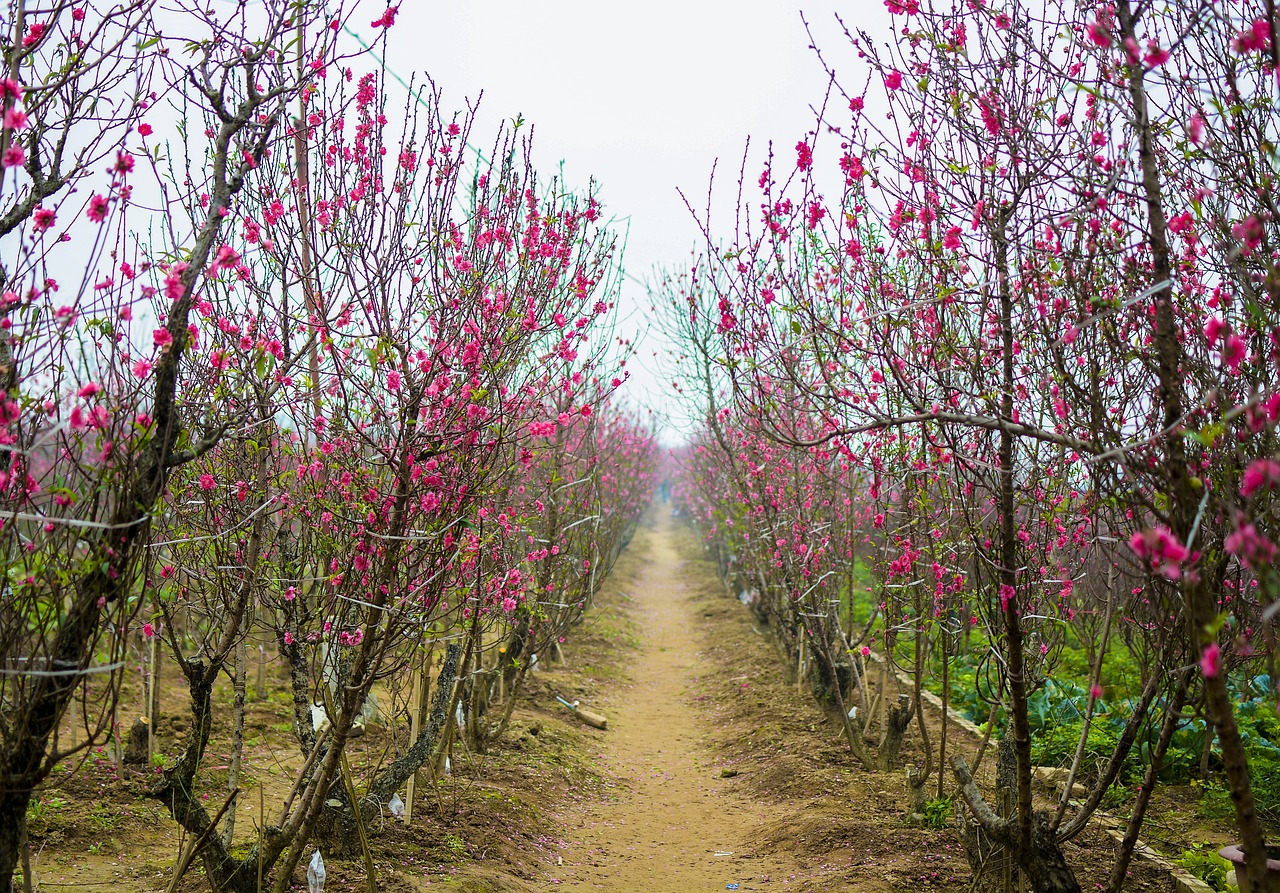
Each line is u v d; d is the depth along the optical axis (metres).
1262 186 3.54
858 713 9.77
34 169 3.89
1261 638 4.52
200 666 5.05
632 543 35.84
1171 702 4.36
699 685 13.69
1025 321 4.45
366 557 4.62
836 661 9.90
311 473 5.08
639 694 13.48
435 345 4.48
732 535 14.80
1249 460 3.71
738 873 6.78
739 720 11.29
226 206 4.07
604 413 11.80
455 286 4.80
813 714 10.59
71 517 3.64
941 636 7.86
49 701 3.41
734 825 8.00
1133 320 4.09
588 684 13.23
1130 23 3.45
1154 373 3.97
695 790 9.16
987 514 5.38
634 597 23.05
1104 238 4.03
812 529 9.10
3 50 3.84
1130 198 4.14
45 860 5.71
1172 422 3.36
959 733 9.50
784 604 11.60
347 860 5.89
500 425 4.87
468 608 6.96
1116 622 6.84
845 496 9.42
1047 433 3.56
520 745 9.43
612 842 7.62
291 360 4.38
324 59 4.41
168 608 6.07
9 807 3.40
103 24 4.01
